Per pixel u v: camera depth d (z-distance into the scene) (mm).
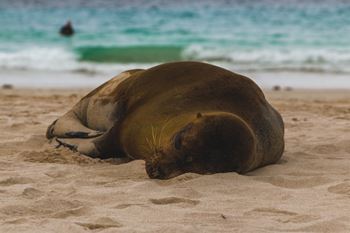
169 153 17438
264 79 51969
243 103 18969
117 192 16422
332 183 17547
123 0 118938
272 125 19375
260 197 16156
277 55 62688
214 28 83125
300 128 28141
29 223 13703
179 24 86750
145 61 62094
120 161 20391
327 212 14859
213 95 19047
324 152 22797
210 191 16484
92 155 20594
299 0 116562
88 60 61156
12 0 118438
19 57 60906
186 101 19062
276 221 14195
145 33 78500
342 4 107750
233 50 65812
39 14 98062
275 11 100812
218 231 13336
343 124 29453
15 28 82188
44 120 29172
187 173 17359
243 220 14227
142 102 20094
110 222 13883
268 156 19344
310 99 41625
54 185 17266
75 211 14766
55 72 54688
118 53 64125
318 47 67125
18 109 33469
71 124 22422
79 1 116750
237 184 16953
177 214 14570
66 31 75500
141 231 13164
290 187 17531
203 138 17250
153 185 16922
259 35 76625
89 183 17516
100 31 79875
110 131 20406
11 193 16297
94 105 22062
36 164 19906
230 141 17312
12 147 22625
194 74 19859
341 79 51688
